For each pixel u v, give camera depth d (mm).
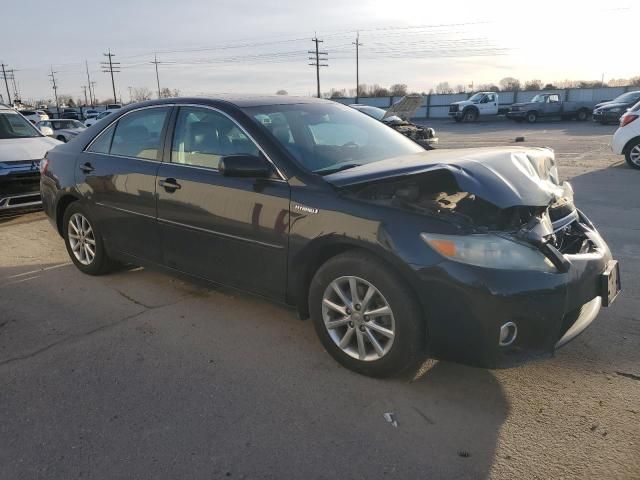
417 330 2932
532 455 2527
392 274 2936
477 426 2752
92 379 3248
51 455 2574
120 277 5043
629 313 4012
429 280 2801
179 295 4582
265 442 2648
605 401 2936
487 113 38812
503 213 2902
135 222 4387
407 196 3041
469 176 2861
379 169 3203
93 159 4758
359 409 2910
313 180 3311
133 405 2975
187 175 3936
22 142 7742
